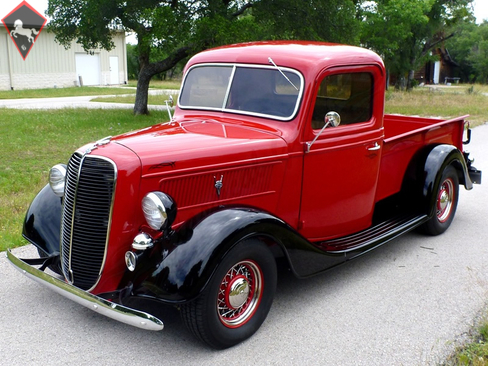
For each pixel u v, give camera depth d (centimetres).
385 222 518
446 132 608
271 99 416
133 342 356
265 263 357
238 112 432
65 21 1636
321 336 367
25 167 914
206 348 349
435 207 554
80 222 345
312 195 428
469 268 468
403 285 454
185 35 1446
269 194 396
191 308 322
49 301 414
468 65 6112
